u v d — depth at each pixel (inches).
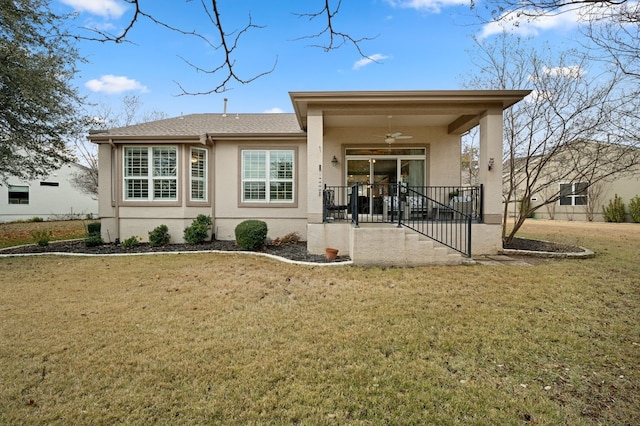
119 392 90.9
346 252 293.4
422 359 110.0
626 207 673.6
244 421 80.1
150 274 227.3
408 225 296.5
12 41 287.0
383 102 291.3
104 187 366.3
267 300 170.9
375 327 135.5
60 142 367.9
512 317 146.1
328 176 387.2
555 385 95.7
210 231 375.2
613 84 287.1
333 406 85.7
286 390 92.4
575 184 398.6
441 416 82.0
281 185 386.0
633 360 109.3
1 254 306.3
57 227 605.6
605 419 81.4
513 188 349.4
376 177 390.6
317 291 185.6
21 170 385.7
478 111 298.4
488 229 293.4
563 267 239.6
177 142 358.9
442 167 381.1
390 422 80.1
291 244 354.9
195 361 107.4
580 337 126.3
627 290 183.9
